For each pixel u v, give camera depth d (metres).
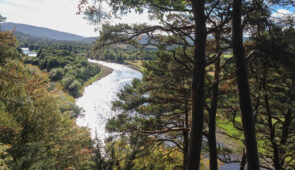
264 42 4.73
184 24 6.09
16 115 7.43
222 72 6.50
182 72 7.46
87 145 8.09
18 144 6.20
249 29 5.42
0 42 11.91
